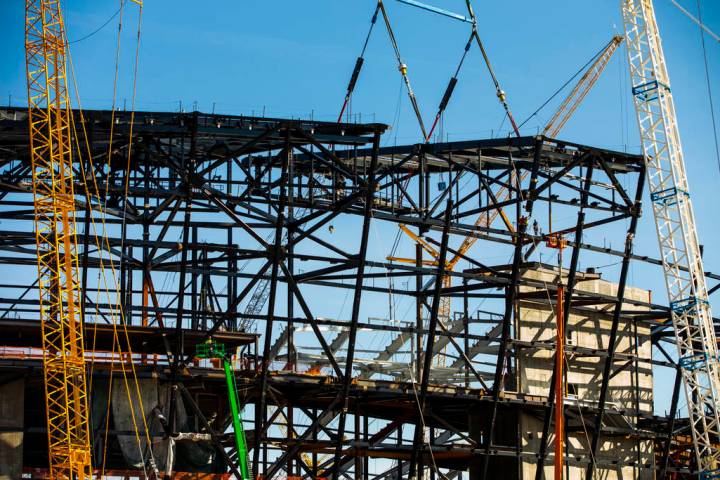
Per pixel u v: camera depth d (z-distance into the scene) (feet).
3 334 351.67
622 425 420.77
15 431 327.67
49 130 329.93
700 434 414.00
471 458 398.62
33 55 328.49
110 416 341.41
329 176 398.62
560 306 377.30
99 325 343.46
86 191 340.39
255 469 345.10
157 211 362.53
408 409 396.16
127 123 341.41
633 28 420.77
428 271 372.79
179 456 353.10
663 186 413.39
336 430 370.53
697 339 415.44
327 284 376.07
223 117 347.97
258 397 350.43
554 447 398.01
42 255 338.34
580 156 396.57
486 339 384.47
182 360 347.36
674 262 414.00
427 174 399.85
